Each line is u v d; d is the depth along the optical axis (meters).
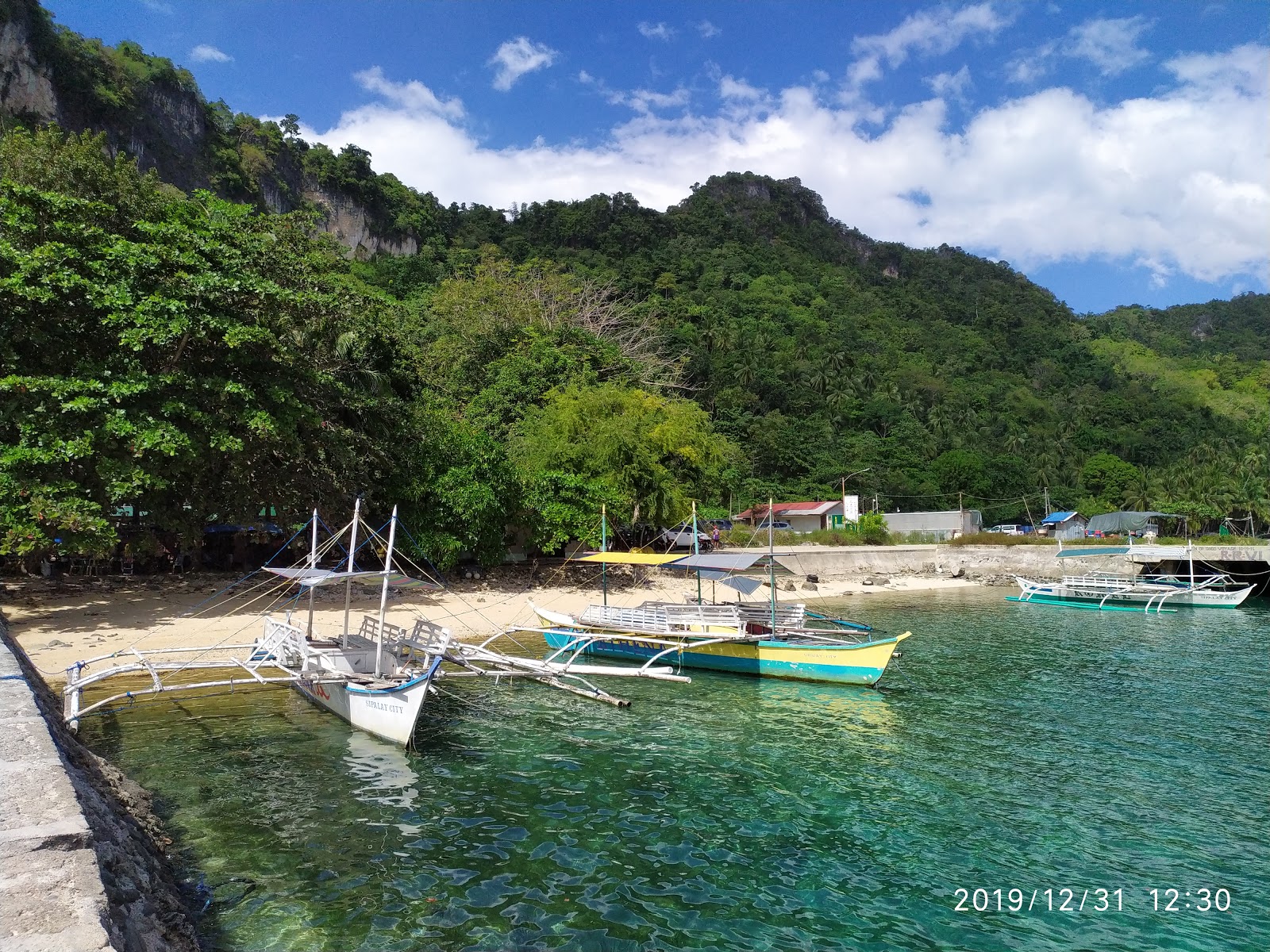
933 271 191.50
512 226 135.00
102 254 20.28
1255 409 126.69
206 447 21.98
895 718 15.97
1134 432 110.75
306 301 23.59
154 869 7.88
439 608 26.33
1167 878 9.24
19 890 4.82
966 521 71.81
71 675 13.23
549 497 32.59
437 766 12.40
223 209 27.91
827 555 47.28
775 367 103.56
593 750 13.48
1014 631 28.45
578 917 8.01
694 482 43.16
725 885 8.80
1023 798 11.60
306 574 15.39
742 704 17.03
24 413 18.56
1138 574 45.16
